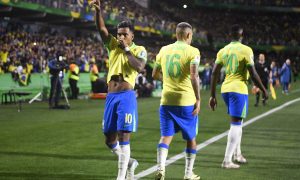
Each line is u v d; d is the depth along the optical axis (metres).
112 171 6.95
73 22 32.97
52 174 6.71
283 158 8.22
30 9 25.58
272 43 57.97
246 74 7.27
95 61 26.98
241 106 7.21
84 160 7.79
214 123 13.30
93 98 22.20
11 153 8.38
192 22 52.84
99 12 5.60
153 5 47.19
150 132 11.36
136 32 39.12
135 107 5.77
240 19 62.16
